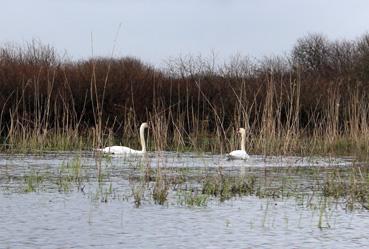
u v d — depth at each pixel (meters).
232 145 32.34
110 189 19.91
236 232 15.31
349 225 16.25
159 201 18.66
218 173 23.73
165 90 40.41
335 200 19.47
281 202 19.08
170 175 23.62
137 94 39.97
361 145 32.84
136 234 14.93
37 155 30.20
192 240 14.51
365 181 22.62
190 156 30.95
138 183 21.67
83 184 21.50
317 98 38.94
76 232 15.05
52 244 14.02
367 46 58.75
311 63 63.81
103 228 15.48
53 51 44.97
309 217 17.06
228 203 18.77
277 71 41.97
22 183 21.62
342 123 38.16
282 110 38.53
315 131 33.00
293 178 23.92
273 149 30.84
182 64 42.22
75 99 39.03
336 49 64.06
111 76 40.19
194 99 39.81
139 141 36.12
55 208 17.59
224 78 40.88
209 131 36.03
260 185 22.03
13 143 32.12
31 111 38.12
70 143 32.94
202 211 17.53
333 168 26.92
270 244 14.31
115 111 39.56
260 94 38.38
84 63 41.78
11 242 14.13
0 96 37.91
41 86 38.34
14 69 39.34
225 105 39.12
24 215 16.70
